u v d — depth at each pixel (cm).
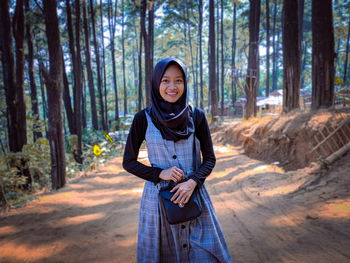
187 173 167
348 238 264
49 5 591
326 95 791
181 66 162
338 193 389
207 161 172
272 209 393
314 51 805
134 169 163
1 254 294
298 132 698
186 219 153
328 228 293
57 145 613
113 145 1116
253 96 1902
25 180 595
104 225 385
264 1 4253
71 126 1566
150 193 170
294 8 1018
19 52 736
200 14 3350
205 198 175
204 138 175
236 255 271
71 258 286
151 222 165
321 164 506
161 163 168
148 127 168
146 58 1662
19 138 752
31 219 409
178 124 161
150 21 2130
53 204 487
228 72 1980
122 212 444
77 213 441
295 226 317
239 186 574
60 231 362
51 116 608
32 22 1559
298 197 418
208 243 163
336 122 598
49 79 592
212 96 2162
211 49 2175
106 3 2966
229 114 4550
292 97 1034
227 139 1369
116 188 620
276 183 536
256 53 2058
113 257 286
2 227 377
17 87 741
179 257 162
